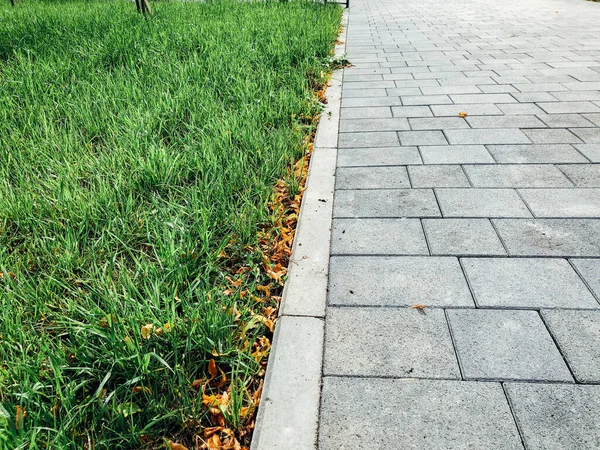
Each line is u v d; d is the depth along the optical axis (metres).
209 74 5.65
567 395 2.00
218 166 3.66
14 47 6.32
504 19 11.27
